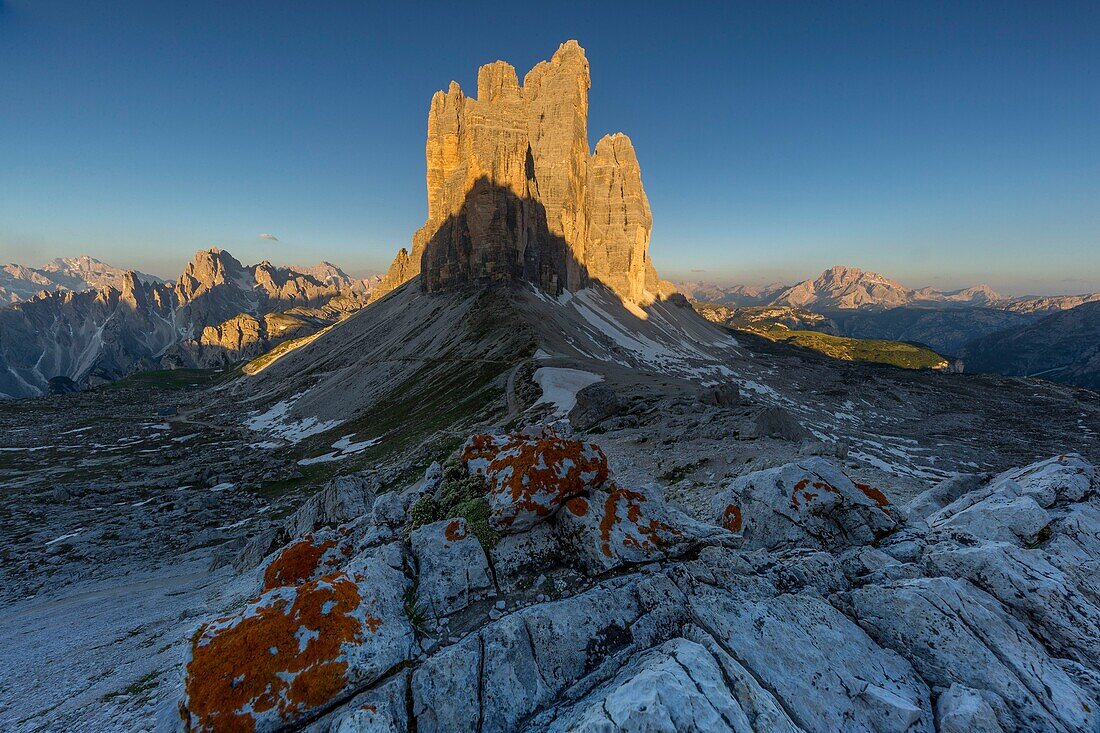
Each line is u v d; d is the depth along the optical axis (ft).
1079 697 26.91
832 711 26.50
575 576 35.65
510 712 26.45
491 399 285.43
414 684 26.40
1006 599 33.58
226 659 25.23
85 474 295.28
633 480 104.42
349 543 45.39
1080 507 46.32
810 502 44.29
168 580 120.78
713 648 28.48
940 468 280.51
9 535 182.70
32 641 74.79
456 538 36.91
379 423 328.08
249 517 195.31
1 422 495.00
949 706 26.73
